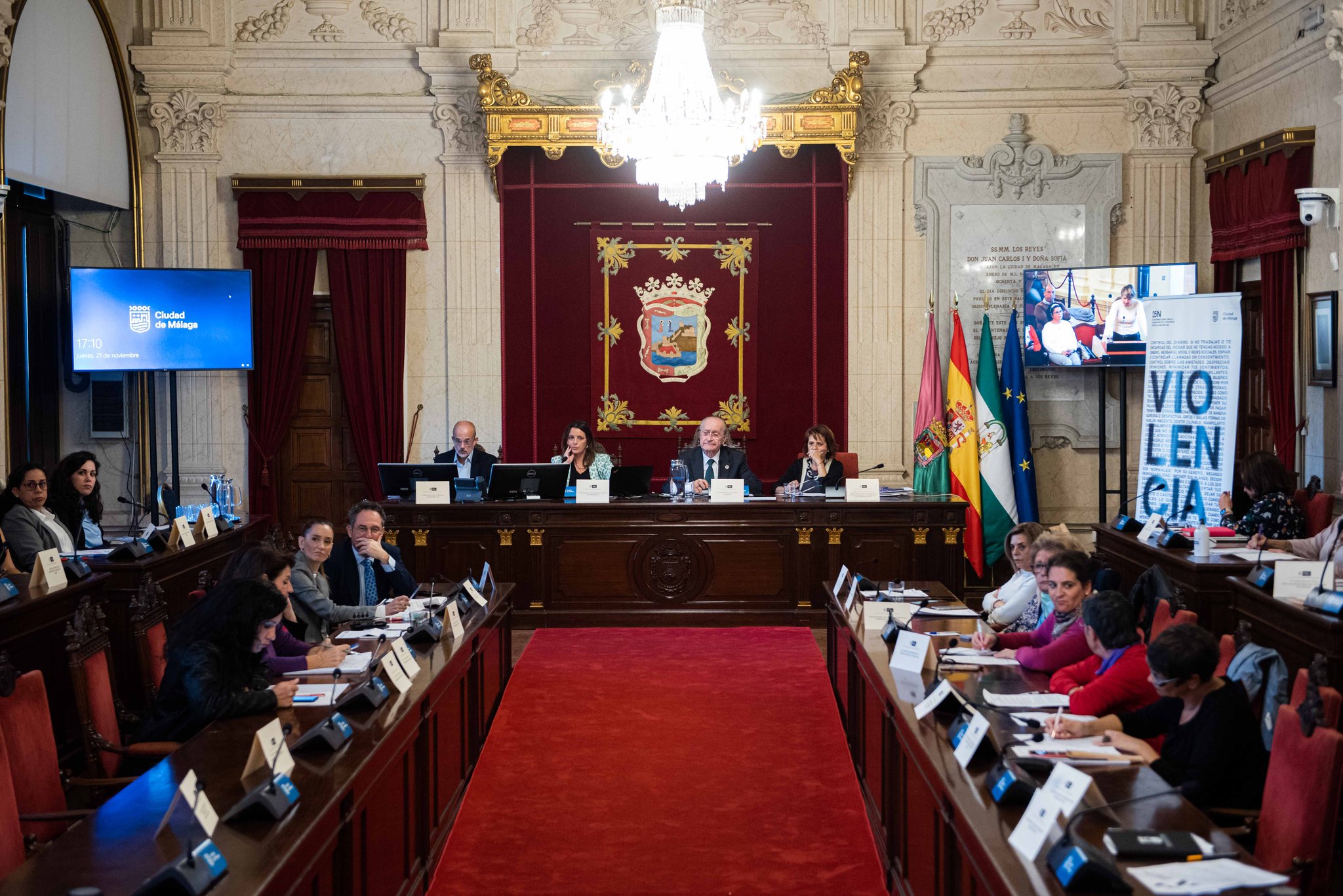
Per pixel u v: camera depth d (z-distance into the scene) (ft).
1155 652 11.82
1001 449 33.09
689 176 25.94
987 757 11.16
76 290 30.53
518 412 34.73
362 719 12.76
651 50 33.73
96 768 13.96
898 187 34.12
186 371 32.99
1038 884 8.23
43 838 12.37
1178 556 21.11
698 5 25.84
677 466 29.71
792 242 34.42
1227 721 11.68
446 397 34.65
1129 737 11.60
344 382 34.12
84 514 24.21
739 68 33.88
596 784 17.69
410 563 28.37
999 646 16.74
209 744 12.01
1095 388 34.22
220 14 33.53
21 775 12.32
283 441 34.65
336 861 10.62
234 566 16.28
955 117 33.99
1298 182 27.84
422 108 34.09
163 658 16.66
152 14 33.37
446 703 15.66
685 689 22.84
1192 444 26.91
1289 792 10.37
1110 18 33.65
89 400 33.47
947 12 33.78
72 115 30.27
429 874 14.23
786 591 28.45
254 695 13.26
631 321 34.68
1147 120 33.58
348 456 34.94
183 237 33.83
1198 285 33.76
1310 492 25.53
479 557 28.40
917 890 12.32
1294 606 16.65
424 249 34.24
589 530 28.43
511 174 34.24
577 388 34.81
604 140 27.12
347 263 33.94
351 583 21.11
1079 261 33.94
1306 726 10.37
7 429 27.02
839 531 28.19
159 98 33.53
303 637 18.78
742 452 30.71
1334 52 25.48
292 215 33.60
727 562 28.43
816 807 16.74
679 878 14.39
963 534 28.12
